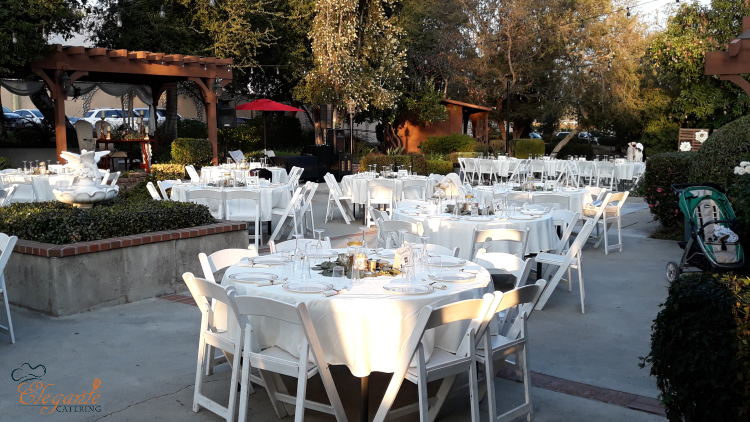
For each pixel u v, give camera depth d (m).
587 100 27.34
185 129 23.69
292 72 23.11
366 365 3.24
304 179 18.44
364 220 11.12
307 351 3.13
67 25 18.28
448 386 3.38
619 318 5.59
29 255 5.59
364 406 3.31
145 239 6.00
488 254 4.61
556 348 4.79
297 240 3.90
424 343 3.28
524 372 3.60
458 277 3.82
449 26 27.48
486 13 27.95
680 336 2.97
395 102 23.58
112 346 4.72
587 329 5.27
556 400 3.84
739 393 2.83
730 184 7.32
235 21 19.95
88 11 18.17
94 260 5.64
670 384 3.10
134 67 14.19
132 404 3.73
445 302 3.41
